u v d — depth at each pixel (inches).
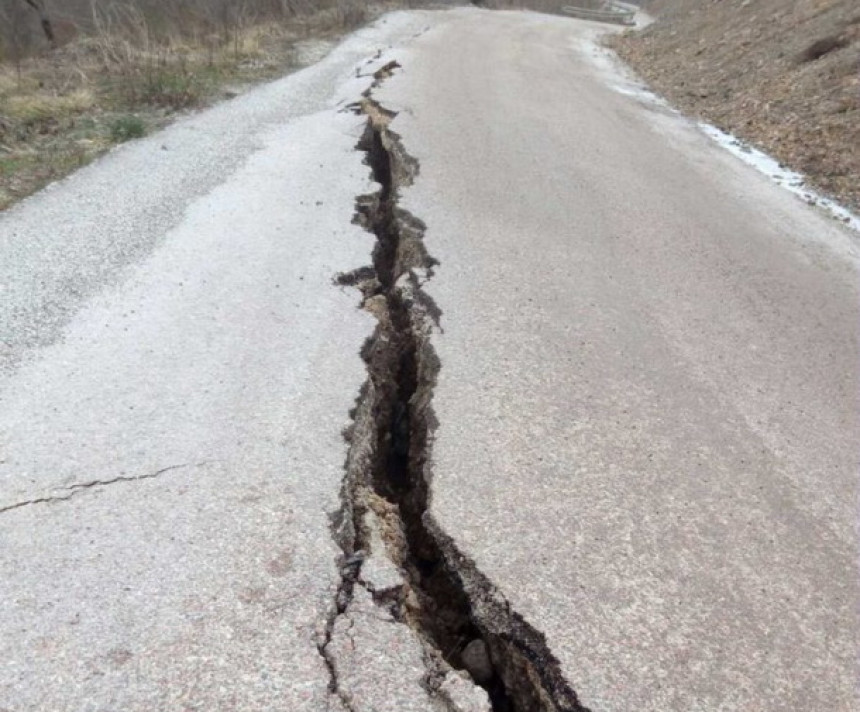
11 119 301.1
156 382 146.5
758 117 386.9
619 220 247.9
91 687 89.7
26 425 132.1
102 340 159.0
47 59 449.7
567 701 96.3
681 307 194.7
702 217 257.9
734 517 125.8
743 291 206.2
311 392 148.1
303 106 357.1
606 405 152.3
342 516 119.9
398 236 225.9
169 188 244.4
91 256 194.4
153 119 324.5
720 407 154.9
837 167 309.9
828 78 382.9
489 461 134.5
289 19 629.3
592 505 125.9
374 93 378.6
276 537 113.6
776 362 173.0
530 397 152.9
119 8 523.8
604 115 394.0
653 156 327.0
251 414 139.8
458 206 243.9
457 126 334.3
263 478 124.8
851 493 133.5
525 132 338.6
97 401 139.7
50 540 109.5
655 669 99.5
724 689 97.7
